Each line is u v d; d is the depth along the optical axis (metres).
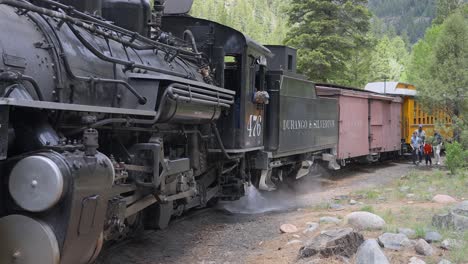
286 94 12.24
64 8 5.30
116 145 6.25
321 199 12.20
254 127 10.54
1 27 4.48
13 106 4.19
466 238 6.50
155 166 6.30
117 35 6.37
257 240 7.90
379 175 18.16
